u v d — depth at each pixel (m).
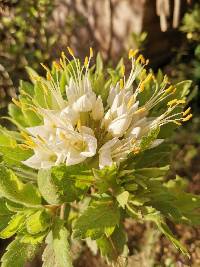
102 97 0.11
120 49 0.24
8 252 0.11
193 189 0.22
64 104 0.11
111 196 0.11
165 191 0.11
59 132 0.10
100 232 0.10
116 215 0.11
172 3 0.23
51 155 0.11
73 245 0.20
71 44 0.22
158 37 0.24
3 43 0.18
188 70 0.24
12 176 0.10
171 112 0.12
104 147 0.10
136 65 0.11
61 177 0.10
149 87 0.12
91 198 0.12
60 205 0.11
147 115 0.12
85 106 0.10
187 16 0.23
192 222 0.12
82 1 0.24
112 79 0.12
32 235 0.11
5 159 0.11
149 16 0.23
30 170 0.11
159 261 0.20
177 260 0.20
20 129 0.12
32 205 0.11
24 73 0.18
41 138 0.10
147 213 0.11
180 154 0.23
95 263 0.20
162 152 0.11
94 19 0.24
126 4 0.23
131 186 0.11
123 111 0.10
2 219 0.11
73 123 0.11
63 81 0.12
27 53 0.18
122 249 0.11
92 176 0.10
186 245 0.20
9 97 0.18
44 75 0.19
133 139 0.10
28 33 0.18
